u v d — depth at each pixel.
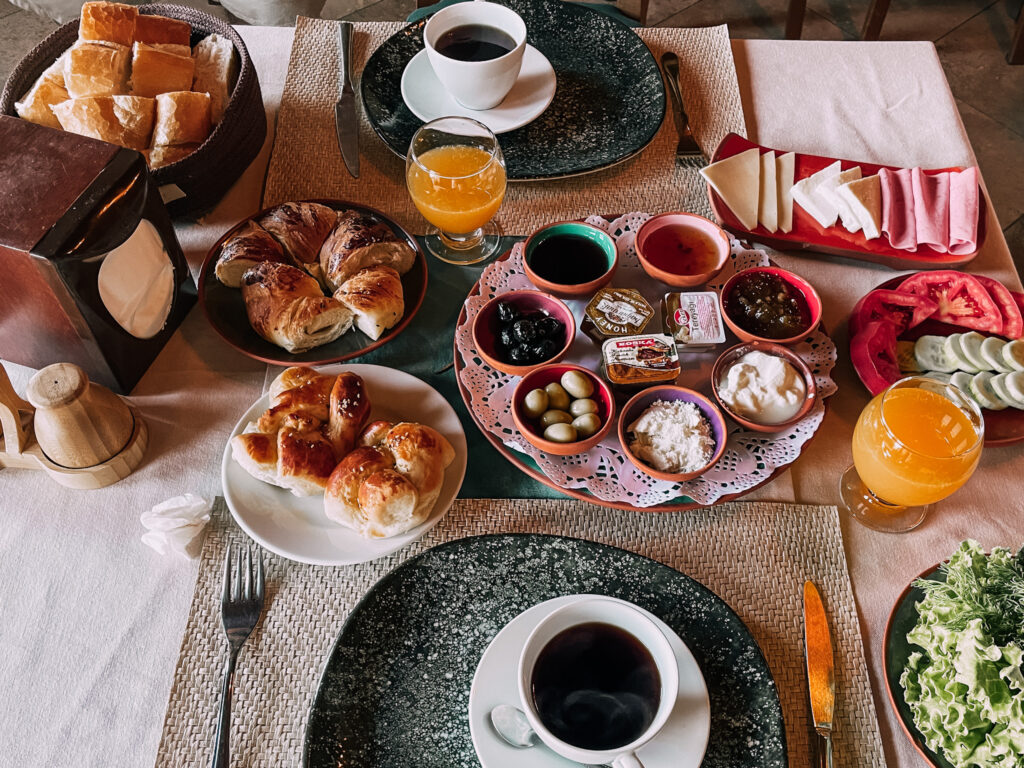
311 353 1.04
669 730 0.73
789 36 2.53
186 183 1.11
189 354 1.09
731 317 1.05
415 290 1.11
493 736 0.73
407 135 1.28
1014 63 2.86
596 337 1.04
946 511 0.95
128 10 1.17
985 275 1.17
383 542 0.88
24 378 1.05
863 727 0.79
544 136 1.30
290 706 0.81
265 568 0.90
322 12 2.93
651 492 0.92
